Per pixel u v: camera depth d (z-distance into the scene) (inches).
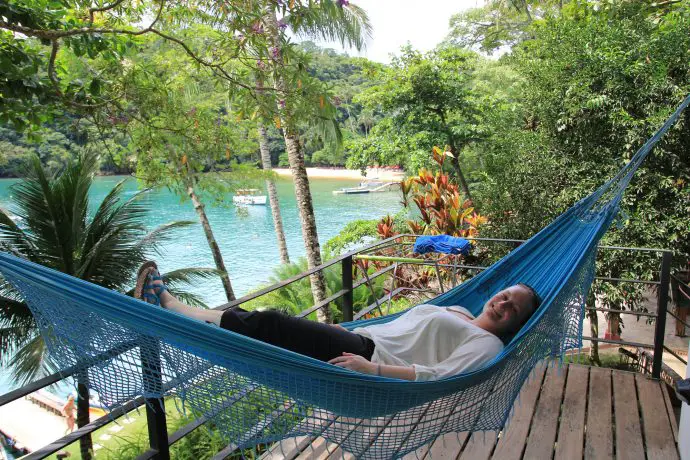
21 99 169.2
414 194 309.0
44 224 246.5
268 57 177.2
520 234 242.4
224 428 56.8
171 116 247.9
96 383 54.7
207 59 251.9
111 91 222.2
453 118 501.7
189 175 305.0
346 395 59.3
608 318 268.8
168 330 51.1
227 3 167.2
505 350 73.5
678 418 118.6
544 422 98.6
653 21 256.4
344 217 1016.2
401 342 77.9
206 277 296.8
